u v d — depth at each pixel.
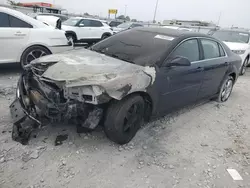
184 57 3.35
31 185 2.28
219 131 3.85
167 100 3.50
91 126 2.76
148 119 3.43
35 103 2.79
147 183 2.47
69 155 2.76
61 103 2.69
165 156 2.96
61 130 3.21
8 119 3.40
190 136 3.55
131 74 2.85
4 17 5.21
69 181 2.38
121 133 2.91
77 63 3.01
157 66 3.20
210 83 4.43
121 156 2.86
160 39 3.68
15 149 2.74
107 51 3.68
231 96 5.90
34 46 5.60
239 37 9.25
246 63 8.86
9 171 2.42
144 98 3.18
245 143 3.55
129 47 3.62
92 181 2.42
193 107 4.74
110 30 13.86
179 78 3.52
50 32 5.80
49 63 3.11
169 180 2.56
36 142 2.91
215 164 2.94
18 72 5.91
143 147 3.09
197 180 2.62
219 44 4.66
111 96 2.63
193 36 3.94
